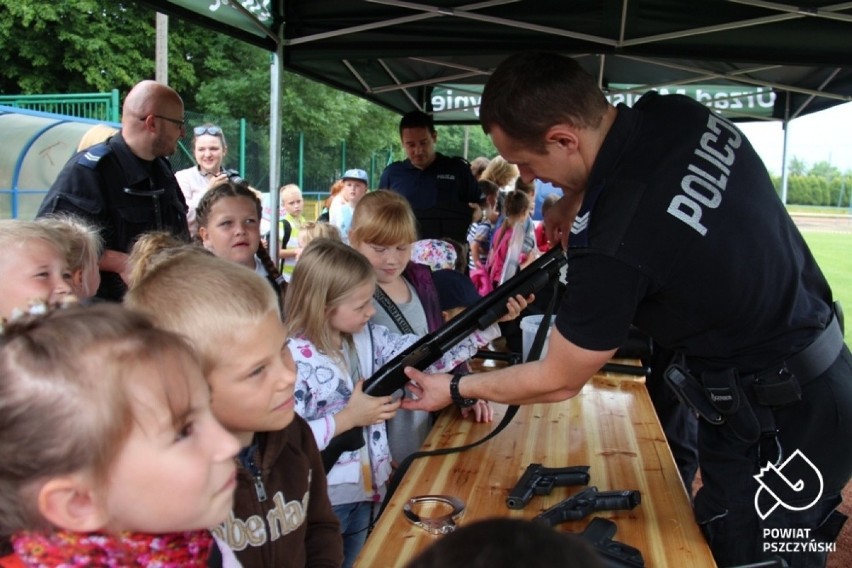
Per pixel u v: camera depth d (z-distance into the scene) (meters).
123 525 0.66
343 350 1.80
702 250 1.33
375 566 1.17
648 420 1.90
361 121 24.62
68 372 0.61
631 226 1.33
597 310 1.36
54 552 0.64
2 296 1.43
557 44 3.86
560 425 1.86
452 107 6.87
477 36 3.86
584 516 1.35
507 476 1.54
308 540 1.25
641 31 3.65
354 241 2.11
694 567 1.20
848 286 10.23
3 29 18.05
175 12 2.93
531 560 0.41
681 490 1.48
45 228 1.56
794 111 6.48
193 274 1.05
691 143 1.42
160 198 2.95
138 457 0.64
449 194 4.54
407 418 2.01
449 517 1.32
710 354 1.46
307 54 4.02
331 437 1.55
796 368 1.43
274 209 4.18
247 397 1.03
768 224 1.44
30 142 9.89
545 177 1.52
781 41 3.63
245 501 1.08
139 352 0.65
